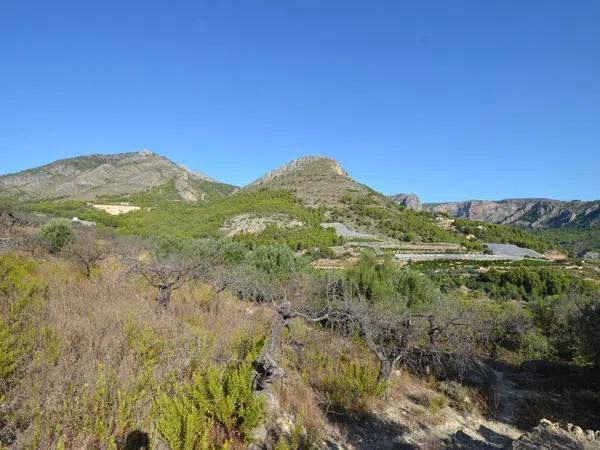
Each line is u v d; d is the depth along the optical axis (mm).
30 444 3377
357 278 13180
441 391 9352
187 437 3725
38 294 7156
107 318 6730
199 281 12445
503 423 8391
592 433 6008
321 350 8805
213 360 5840
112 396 4250
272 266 16859
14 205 26938
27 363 4711
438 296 14344
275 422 5340
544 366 12984
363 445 6031
